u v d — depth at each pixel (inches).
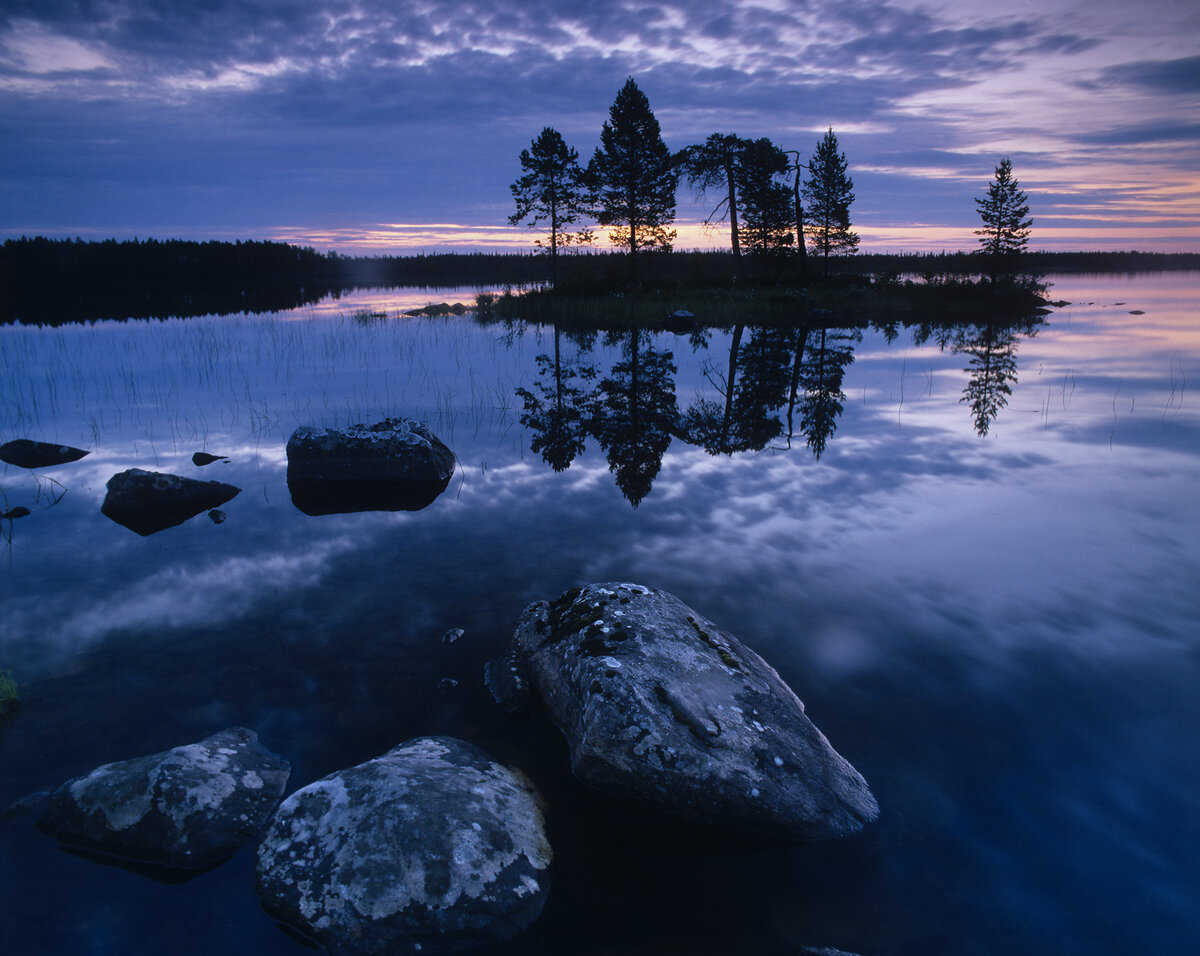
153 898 110.6
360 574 229.0
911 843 120.3
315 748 146.4
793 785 130.2
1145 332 930.1
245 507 298.4
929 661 173.0
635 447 390.0
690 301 1298.0
